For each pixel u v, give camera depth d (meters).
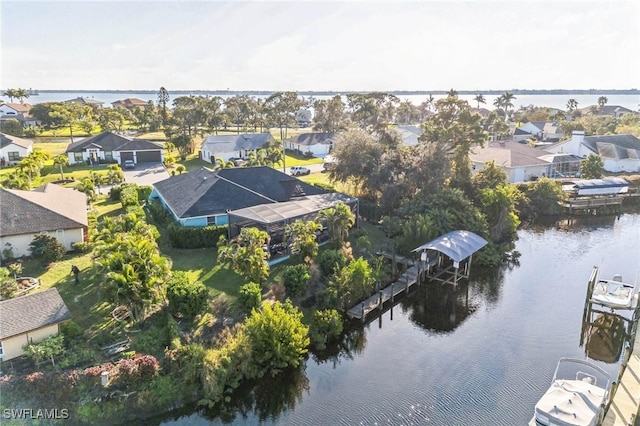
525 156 69.06
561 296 33.78
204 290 26.03
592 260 41.12
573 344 27.20
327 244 38.41
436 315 30.91
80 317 26.03
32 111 123.69
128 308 23.97
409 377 24.12
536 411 19.38
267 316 24.14
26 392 19.95
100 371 21.03
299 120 170.00
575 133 79.62
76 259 34.50
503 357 25.81
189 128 108.56
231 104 156.25
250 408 21.89
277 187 46.56
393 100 149.88
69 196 43.31
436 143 50.31
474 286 35.38
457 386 23.25
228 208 40.34
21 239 34.31
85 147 76.81
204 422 21.02
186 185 45.94
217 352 23.27
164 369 22.16
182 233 36.81
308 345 26.61
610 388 21.56
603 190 57.78
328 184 61.38
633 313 28.92
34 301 23.97
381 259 34.94
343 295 29.73
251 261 28.47
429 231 38.12
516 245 45.03
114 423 20.41
